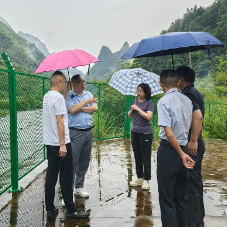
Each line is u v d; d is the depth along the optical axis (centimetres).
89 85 852
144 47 264
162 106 245
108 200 375
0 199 375
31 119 527
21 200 372
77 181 387
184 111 249
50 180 310
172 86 256
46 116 300
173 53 328
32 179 467
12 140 400
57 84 306
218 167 574
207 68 6212
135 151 424
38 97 549
